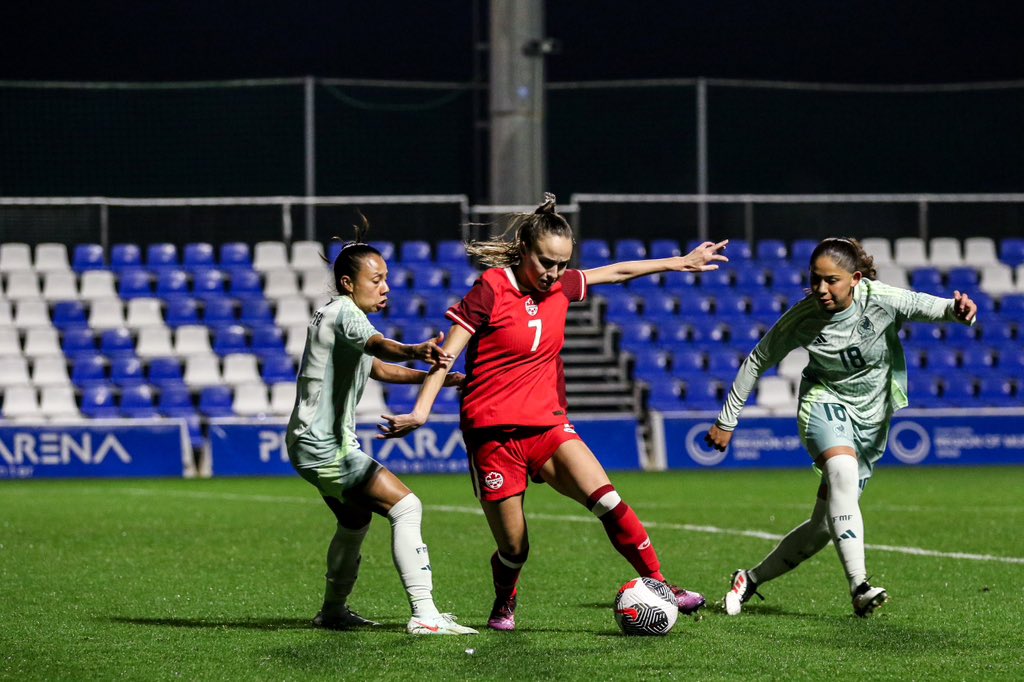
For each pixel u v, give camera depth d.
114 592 14.99
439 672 10.17
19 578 16.17
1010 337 44.94
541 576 16.27
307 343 11.74
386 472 12.04
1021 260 48.25
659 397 40.97
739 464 37.78
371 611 13.68
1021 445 38.78
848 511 12.45
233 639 11.70
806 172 58.22
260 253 45.28
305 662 10.61
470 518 23.69
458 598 14.66
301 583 15.77
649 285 45.72
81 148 55.31
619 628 12.19
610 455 37.44
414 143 57.72
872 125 58.12
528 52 41.53
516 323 11.54
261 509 25.77
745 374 12.98
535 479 11.99
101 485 32.72
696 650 11.04
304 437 11.77
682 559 17.94
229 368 40.88
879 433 13.07
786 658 10.68
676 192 57.91
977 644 11.33
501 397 11.67
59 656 10.97
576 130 58.34
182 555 18.52
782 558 13.31
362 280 11.77
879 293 12.57
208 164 56.38
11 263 44.53
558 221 11.41
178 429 36.38
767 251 47.19
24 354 41.31
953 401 41.84
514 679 9.91
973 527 21.97
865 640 11.52
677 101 58.34
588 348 43.38
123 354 41.81
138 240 51.62
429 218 53.47
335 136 57.28
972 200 44.97
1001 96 57.44
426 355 10.94
